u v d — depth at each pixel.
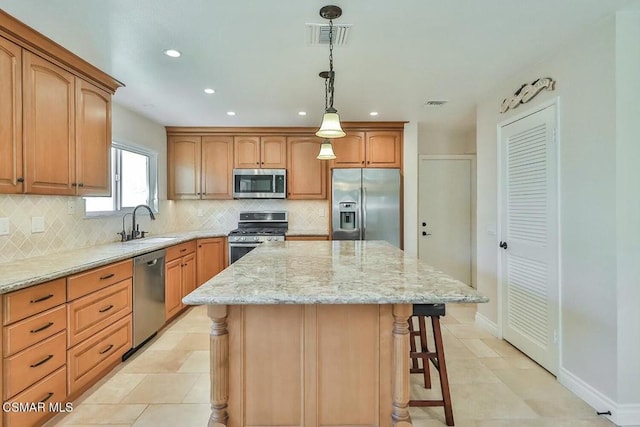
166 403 2.15
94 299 2.29
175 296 3.60
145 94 3.30
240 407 1.59
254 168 4.73
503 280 3.10
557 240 2.39
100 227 3.29
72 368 2.09
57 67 2.31
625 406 1.92
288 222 5.09
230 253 4.52
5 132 1.94
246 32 2.13
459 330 3.41
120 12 1.89
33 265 2.13
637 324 1.92
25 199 2.38
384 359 1.60
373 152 4.55
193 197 4.73
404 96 3.38
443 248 5.04
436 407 2.10
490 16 1.96
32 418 1.79
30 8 1.84
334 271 1.85
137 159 4.18
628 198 1.92
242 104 3.63
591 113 2.09
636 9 1.88
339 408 1.61
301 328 1.59
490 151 3.30
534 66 2.63
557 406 2.10
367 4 1.84
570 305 2.28
